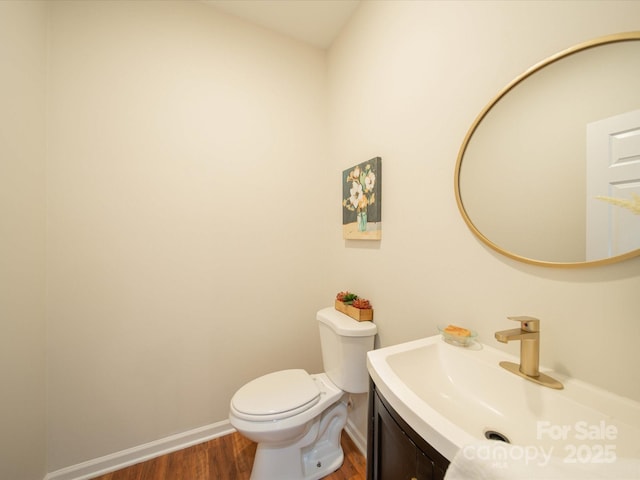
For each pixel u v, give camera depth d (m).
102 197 1.23
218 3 1.43
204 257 1.44
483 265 0.81
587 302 0.59
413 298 1.07
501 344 0.76
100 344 1.24
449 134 0.91
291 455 1.18
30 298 1.04
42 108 1.10
